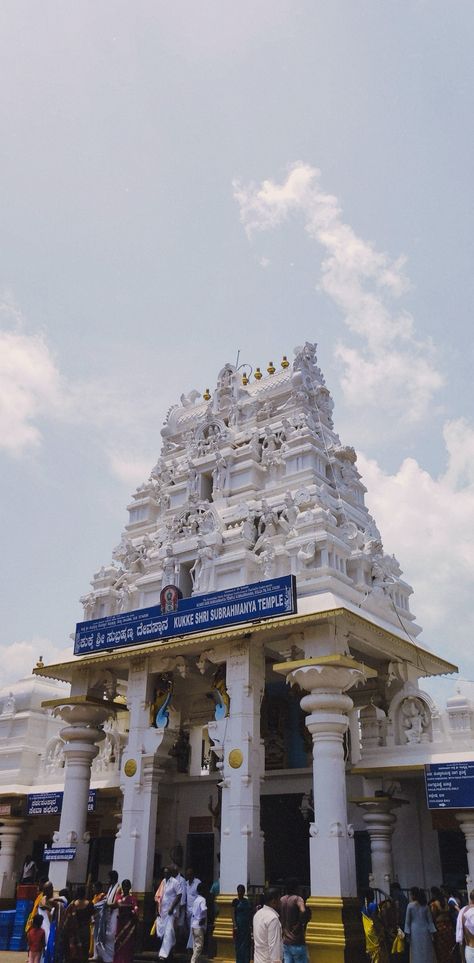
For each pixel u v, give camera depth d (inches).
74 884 888.3
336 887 700.0
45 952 650.2
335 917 689.0
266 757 1040.2
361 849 924.6
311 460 1029.2
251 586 816.9
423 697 877.8
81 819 947.3
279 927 508.7
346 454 1106.7
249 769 792.3
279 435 1089.4
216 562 932.6
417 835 896.3
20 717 1244.5
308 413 1118.4
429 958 595.2
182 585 978.1
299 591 858.1
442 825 818.8
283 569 901.2
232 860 762.2
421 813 905.5
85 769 978.7
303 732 1031.6
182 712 1124.5
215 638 838.5
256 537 963.3
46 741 1237.7
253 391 1211.2
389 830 858.8
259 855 771.4
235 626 829.2
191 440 1190.9
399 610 1007.0
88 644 954.7
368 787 879.7
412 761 834.8
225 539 958.4
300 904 558.6
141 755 895.1
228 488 1064.8
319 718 771.4
